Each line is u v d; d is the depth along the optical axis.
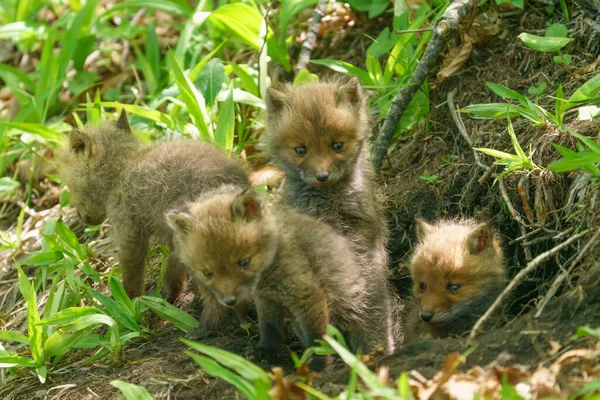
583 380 6.07
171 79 12.38
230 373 6.52
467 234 8.81
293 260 7.91
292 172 9.62
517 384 6.24
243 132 11.98
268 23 13.06
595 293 7.00
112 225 9.55
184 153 9.17
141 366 8.41
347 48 13.01
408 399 5.92
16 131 12.92
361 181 9.71
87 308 8.71
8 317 10.69
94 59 14.96
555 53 10.73
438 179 10.53
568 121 9.45
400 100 10.63
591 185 8.38
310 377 6.96
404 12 11.34
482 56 11.40
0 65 13.77
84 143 9.70
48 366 8.88
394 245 10.54
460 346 7.04
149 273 10.52
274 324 8.30
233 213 7.70
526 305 8.19
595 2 10.70
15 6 15.48
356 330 8.59
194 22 11.99
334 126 9.22
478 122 10.55
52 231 10.74
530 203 9.23
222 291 7.62
